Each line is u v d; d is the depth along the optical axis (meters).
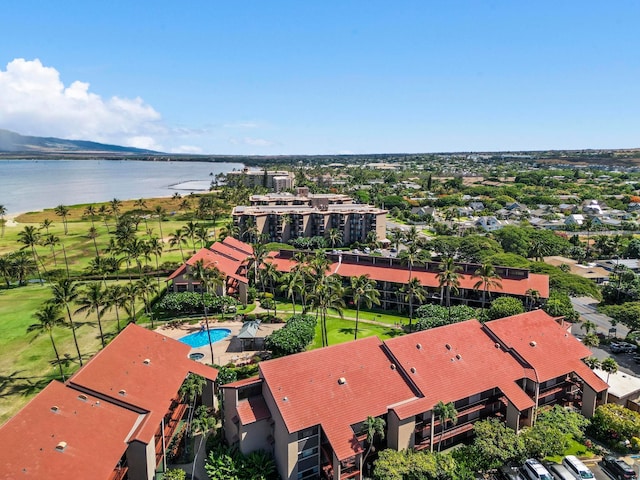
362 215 189.88
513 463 52.22
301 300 114.06
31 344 85.44
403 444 51.25
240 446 49.94
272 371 51.94
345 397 51.22
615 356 82.31
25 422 40.75
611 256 160.88
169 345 63.00
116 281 128.12
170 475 46.72
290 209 196.12
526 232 172.12
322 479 49.62
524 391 60.22
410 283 90.56
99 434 43.25
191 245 169.00
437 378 55.78
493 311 85.50
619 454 54.56
